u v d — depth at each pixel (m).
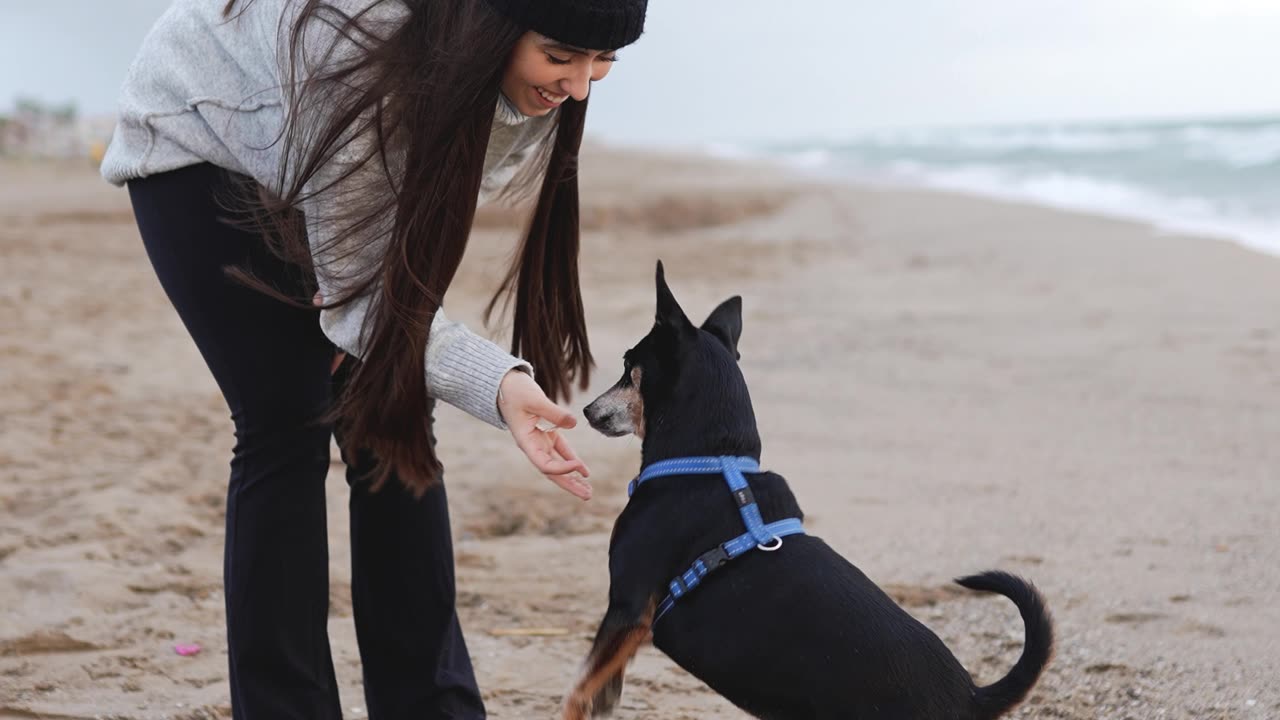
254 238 2.38
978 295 10.44
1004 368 7.34
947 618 3.60
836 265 13.08
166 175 2.38
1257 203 20.89
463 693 2.77
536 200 2.67
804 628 2.23
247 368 2.41
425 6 2.18
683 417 2.59
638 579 2.44
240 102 2.32
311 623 2.52
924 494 4.84
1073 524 4.39
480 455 5.57
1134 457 5.30
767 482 2.52
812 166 45.53
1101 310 9.26
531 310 2.78
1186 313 8.91
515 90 2.27
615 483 5.12
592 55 2.21
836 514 4.59
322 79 2.14
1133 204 21.62
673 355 2.63
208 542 4.38
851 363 7.63
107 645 3.46
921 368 7.41
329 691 2.57
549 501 4.88
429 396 2.36
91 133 49.22
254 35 2.31
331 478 5.09
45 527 4.42
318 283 2.34
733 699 2.33
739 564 2.37
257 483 2.44
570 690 2.40
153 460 5.40
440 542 2.72
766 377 7.24
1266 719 2.88
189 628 3.59
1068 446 5.54
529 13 2.11
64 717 3.01
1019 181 31.23
